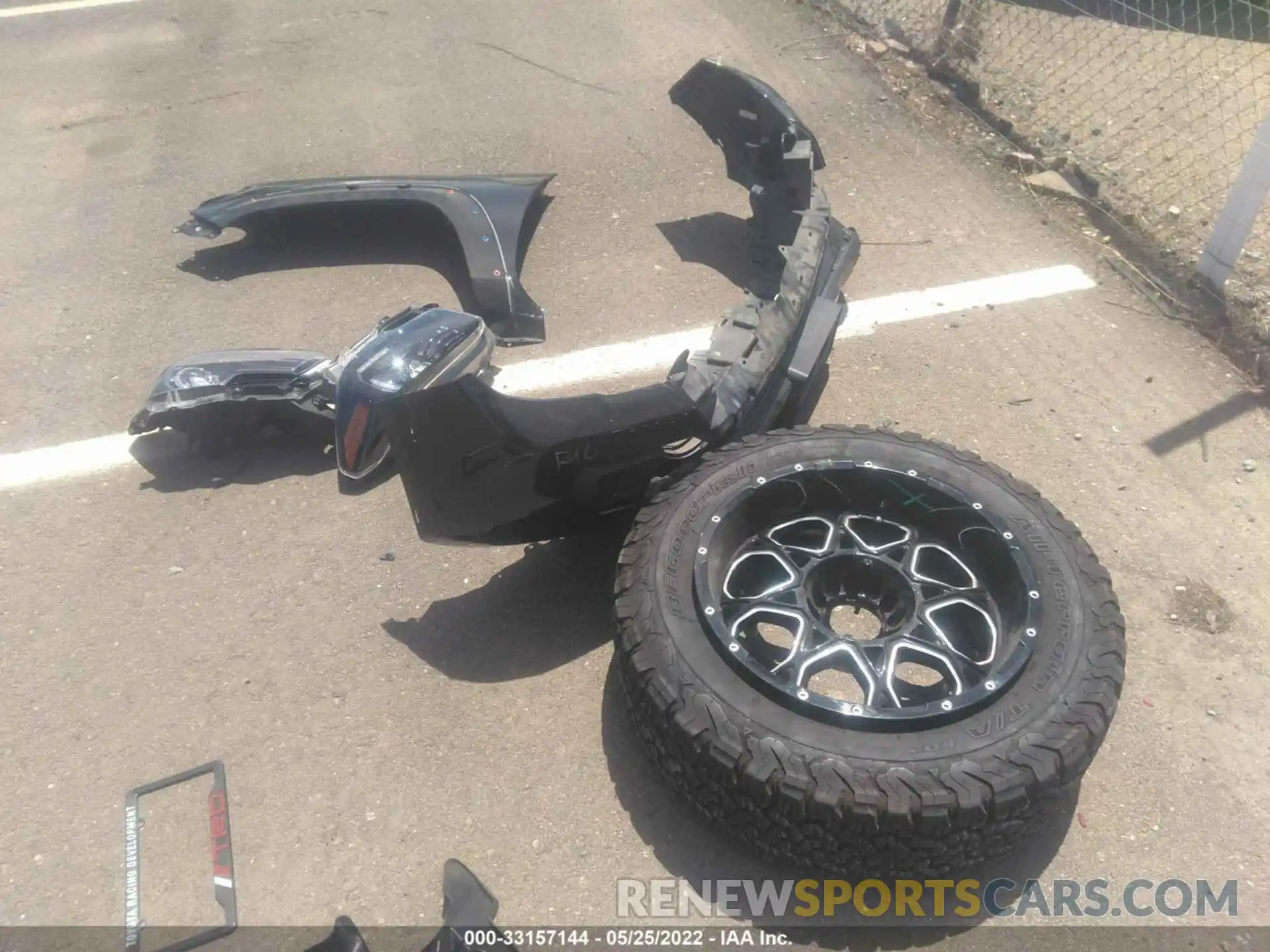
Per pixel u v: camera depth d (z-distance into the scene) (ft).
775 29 20.22
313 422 10.97
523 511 8.39
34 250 14.96
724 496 8.25
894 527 8.89
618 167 16.20
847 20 20.31
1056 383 11.48
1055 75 18.11
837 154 16.02
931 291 13.01
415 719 8.43
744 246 14.17
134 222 15.53
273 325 13.17
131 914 7.35
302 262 14.38
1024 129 16.51
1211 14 19.62
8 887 7.54
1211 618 8.88
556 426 7.81
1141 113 16.60
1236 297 12.38
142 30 22.52
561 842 7.55
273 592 9.61
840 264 11.51
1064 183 14.90
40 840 7.81
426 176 14.73
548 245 14.40
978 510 8.10
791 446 8.69
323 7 23.00
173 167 17.02
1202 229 13.64
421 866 7.47
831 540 8.52
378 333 10.66
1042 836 7.47
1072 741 6.64
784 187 13.20
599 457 8.28
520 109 18.08
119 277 14.24
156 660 9.06
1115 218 14.10
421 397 7.16
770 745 6.64
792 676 7.42
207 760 8.23
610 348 12.42
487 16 21.86
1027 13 20.51
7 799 8.07
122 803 8.00
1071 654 7.11
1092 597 7.49
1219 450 10.53
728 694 6.95
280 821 7.79
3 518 10.55
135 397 12.09
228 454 11.19
